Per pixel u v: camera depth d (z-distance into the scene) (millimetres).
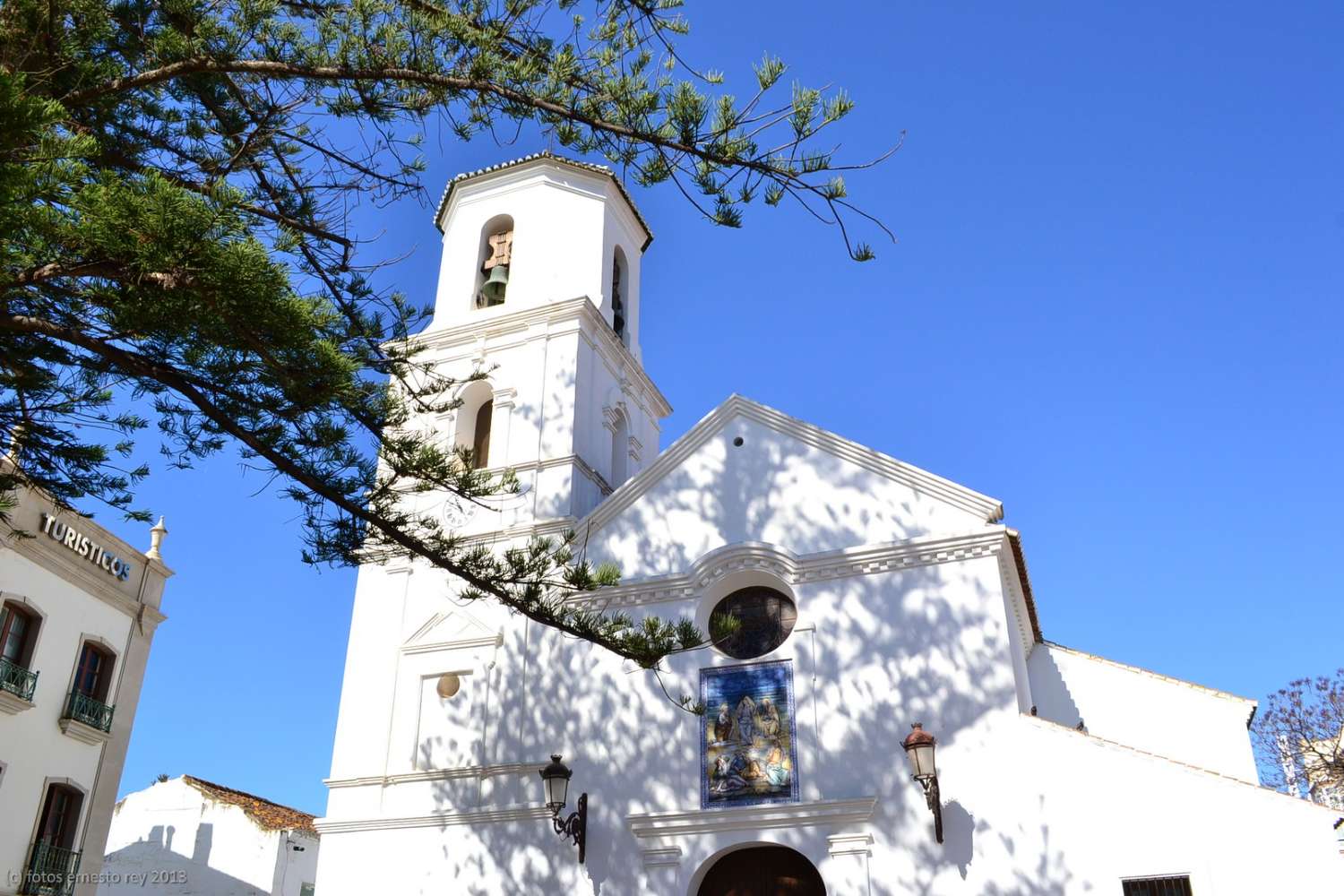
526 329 23047
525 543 20344
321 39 11562
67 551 25688
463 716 19453
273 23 11484
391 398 12492
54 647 25062
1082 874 15477
